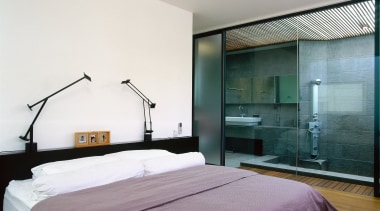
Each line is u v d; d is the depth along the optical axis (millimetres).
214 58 4363
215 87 4332
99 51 2666
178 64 3508
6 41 2082
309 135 4336
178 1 3295
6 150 2094
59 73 2379
